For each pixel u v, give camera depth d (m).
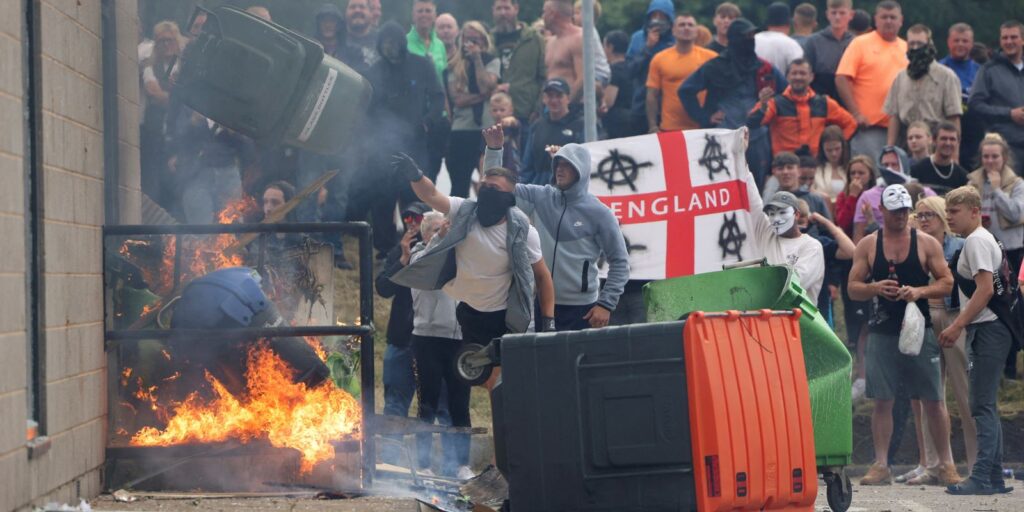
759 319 24.47
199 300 28.34
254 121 32.25
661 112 51.94
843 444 28.95
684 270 41.09
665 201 41.38
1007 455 46.56
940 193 47.56
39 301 23.52
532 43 51.81
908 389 39.53
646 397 23.73
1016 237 46.53
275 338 29.25
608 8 73.12
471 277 30.88
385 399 39.47
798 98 50.53
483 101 51.47
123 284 30.03
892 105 51.53
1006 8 78.50
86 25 26.94
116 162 30.05
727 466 23.34
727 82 50.16
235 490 28.78
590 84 43.47
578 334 24.17
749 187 41.03
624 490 23.84
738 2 74.88
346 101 32.91
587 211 34.03
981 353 36.81
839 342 28.84
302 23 57.28
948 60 56.62
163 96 45.09
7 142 21.56
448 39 53.47
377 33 49.53
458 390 36.78
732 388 23.61
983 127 52.88
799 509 24.77
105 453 27.84
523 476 24.28
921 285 38.47
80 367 25.95
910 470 43.72
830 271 46.34
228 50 31.72
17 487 21.69
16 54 22.17
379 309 53.09
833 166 50.59
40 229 23.59
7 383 21.23
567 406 24.09
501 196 30.50
